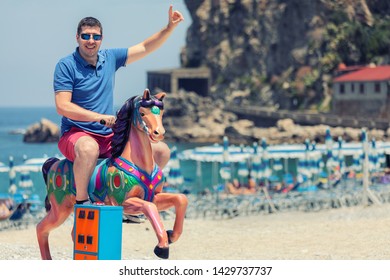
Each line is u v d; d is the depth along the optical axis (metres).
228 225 57.53
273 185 82.88
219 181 124.56
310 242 43.50
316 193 74.19
